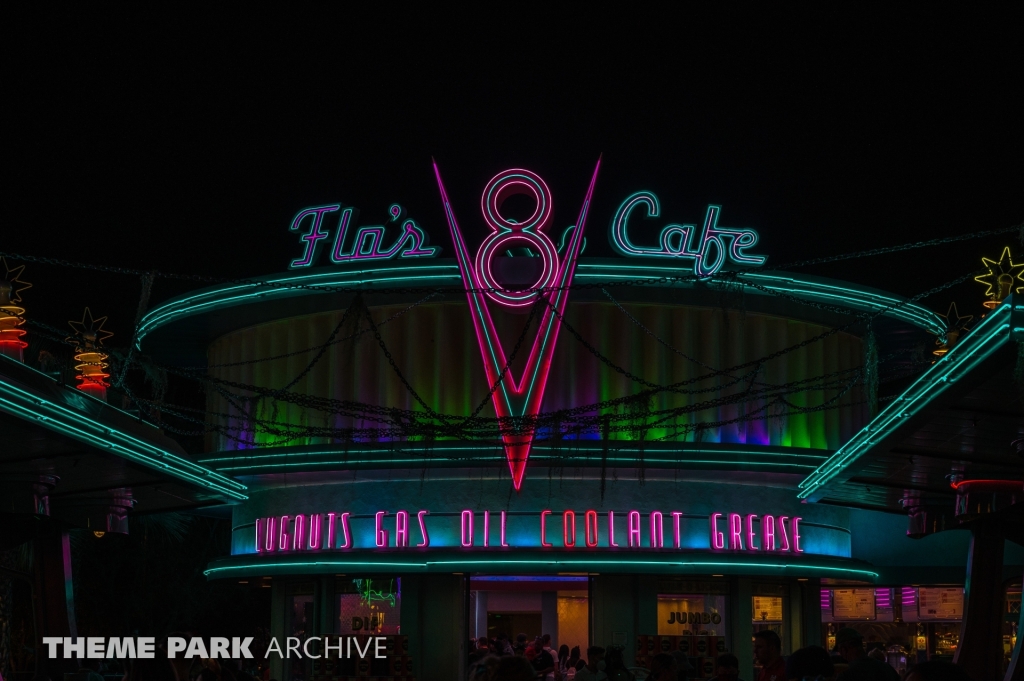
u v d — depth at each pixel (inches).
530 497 1229.7
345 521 1253.1
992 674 944.9
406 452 1204.5
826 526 1320.1
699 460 1197.1
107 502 1104.2
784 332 1299.2
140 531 1971.0
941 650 1507.1
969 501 962.1
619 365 1238.3
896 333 1412.4
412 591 1251.2
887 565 1434.5
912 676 228.5
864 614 1498.5
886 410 797.9
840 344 1362.0
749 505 1264.8
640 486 1240.8
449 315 1259.2
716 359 1264.8
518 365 1229.7
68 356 1392.7
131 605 1989.4
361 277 1239.5
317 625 1296.8
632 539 1210.0
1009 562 1428.4
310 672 1299.2
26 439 813.2
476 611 1561.3
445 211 1253.1
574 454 1192.8
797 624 1330.0
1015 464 888.9
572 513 1211.2
